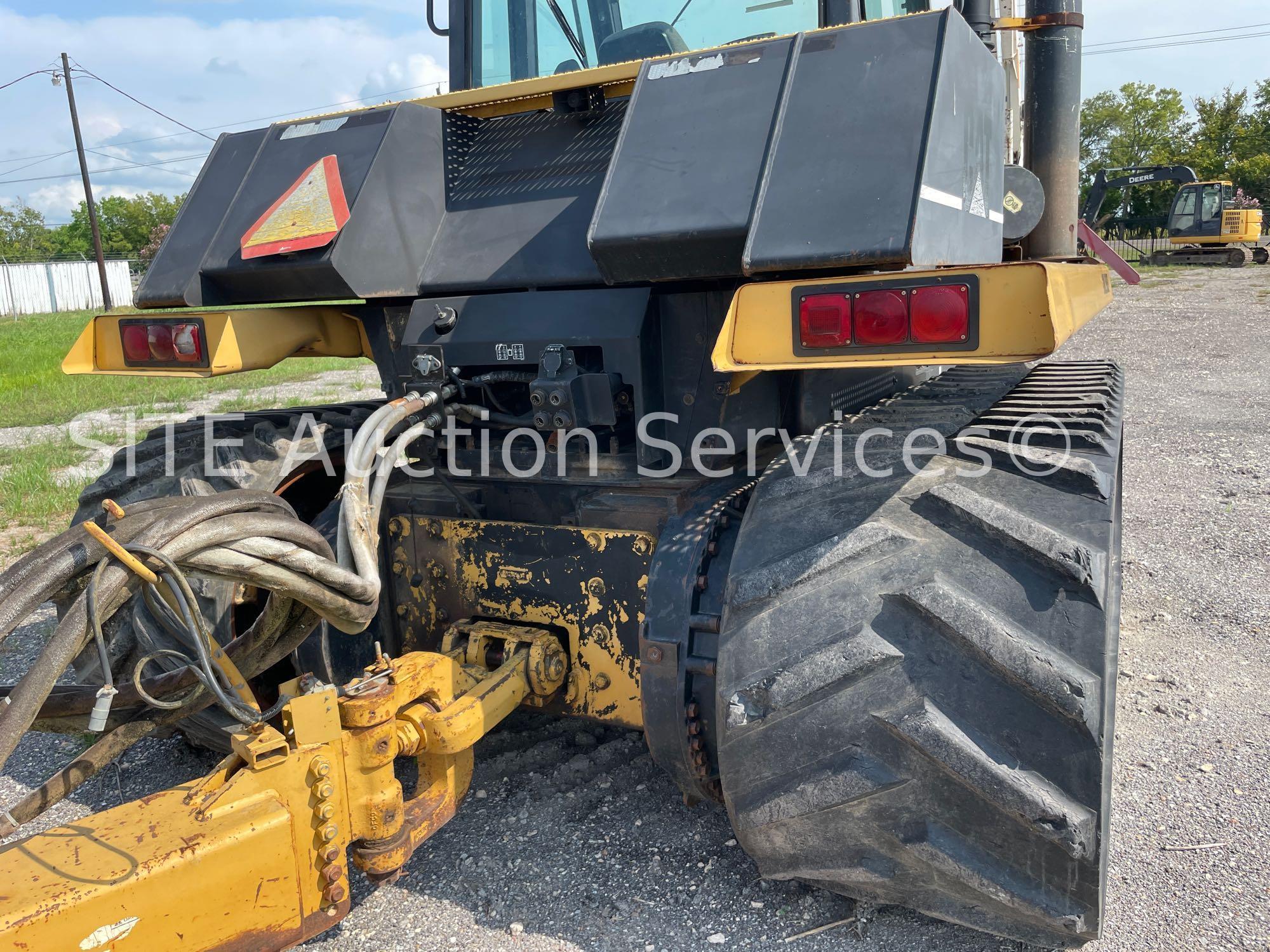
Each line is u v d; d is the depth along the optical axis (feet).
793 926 7.46
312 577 5.91
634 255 7.15
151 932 5.33
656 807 9.02
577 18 11.08
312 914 6.12
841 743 6.09
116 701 6.33
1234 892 7.73
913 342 5.86
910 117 6.55
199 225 9.22
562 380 7.82
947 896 6.53
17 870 5.24
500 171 9.27
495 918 7.65
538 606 8.60
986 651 5.73
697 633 7.34
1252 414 27.68
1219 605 13.65
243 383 45.39
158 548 5.16
